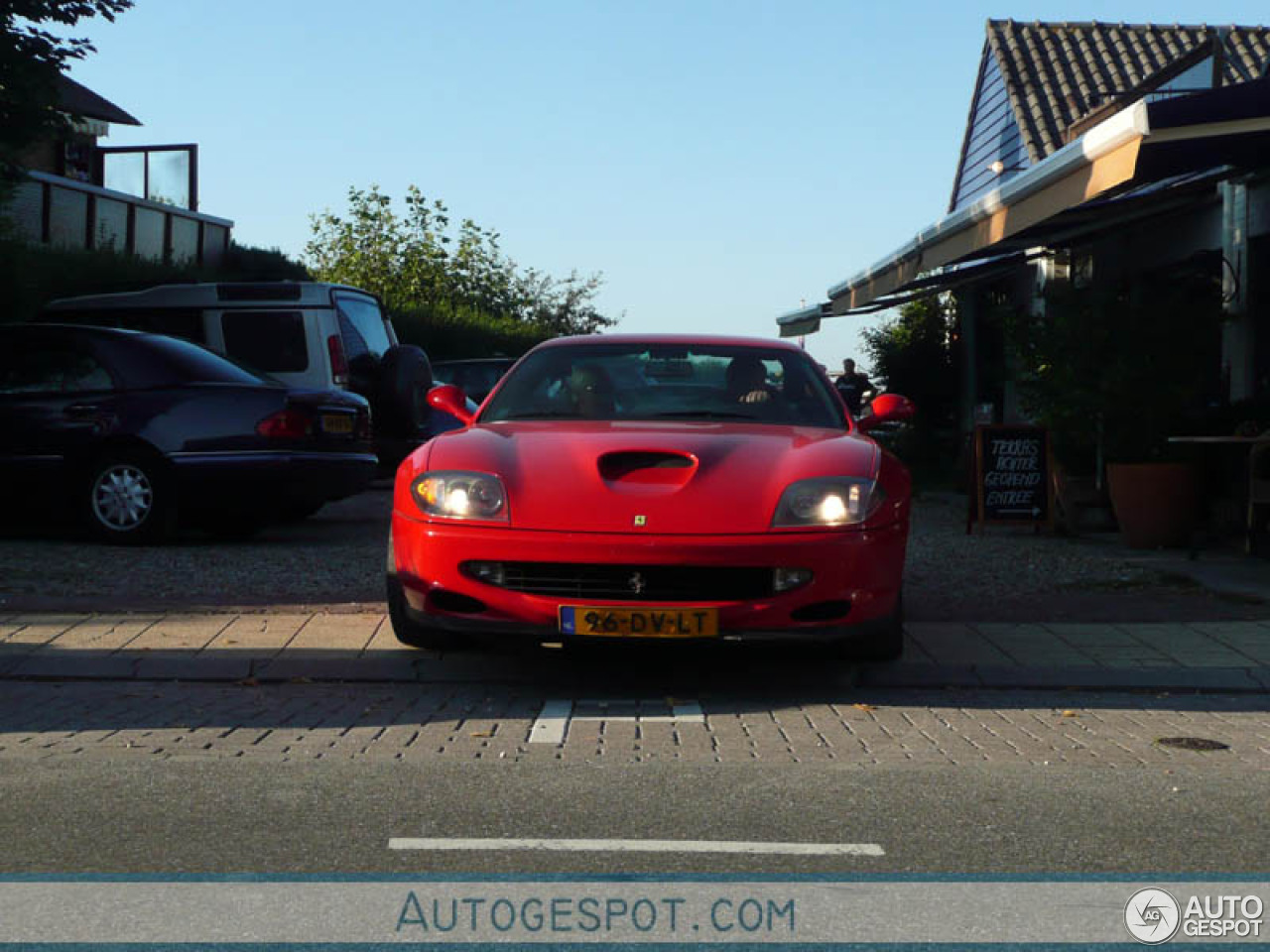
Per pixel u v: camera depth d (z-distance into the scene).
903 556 6.35
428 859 3.93
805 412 7.27
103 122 30.91
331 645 6.97
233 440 10.60
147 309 13.71
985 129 22.45
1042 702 6.28
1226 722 5.92
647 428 6.76
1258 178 12.03
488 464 6.26
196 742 5.31
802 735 5.55
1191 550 10.74
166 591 8.59
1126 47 21.22
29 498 10.84
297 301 13.67
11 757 5.03
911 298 19.30
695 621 5.92
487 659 6.88
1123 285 12.47
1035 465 12.59
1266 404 11.41
